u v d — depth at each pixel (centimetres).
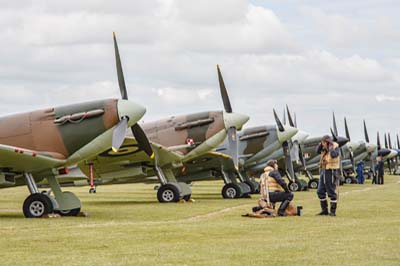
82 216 2136
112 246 1292
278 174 2011
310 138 4962
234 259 1134
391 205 2461
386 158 7175
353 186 4781
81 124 2148
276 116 3794
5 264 1088
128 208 2508
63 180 3083
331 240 1368
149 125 3123
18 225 1769
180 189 2955
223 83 3142
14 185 2198
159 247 1276
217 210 2388
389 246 1277
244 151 3766
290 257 1152
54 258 1147
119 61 2430
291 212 2019
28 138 2142
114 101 2162
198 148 3083
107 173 2972
